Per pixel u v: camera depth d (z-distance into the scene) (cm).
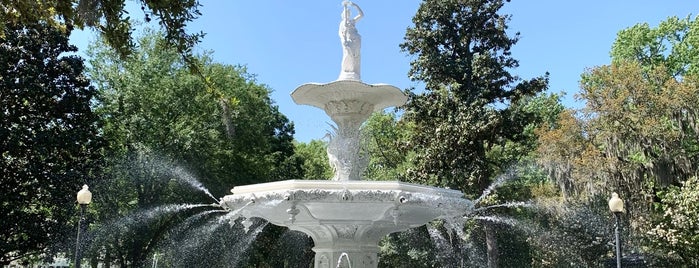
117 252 2741
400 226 997
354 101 1026
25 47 2262
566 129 2303
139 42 2698
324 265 994
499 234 2708
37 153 2238
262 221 2359
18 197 2212
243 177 2858
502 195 2716
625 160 2192
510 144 3070
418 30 2808
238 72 3231
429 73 2767
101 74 2722
